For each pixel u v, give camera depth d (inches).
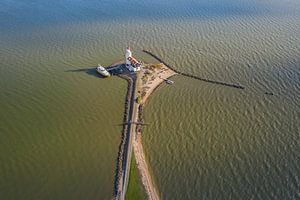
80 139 2851.9
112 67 3826.3
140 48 4355.3
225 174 2603.3
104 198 2378.2
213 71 3909.9
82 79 3624.5
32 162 2623.0
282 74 3885.3
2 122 2994.6
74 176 2524.6
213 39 4670.3
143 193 2416.3
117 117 3110.2
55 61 3978.8
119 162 2640.3
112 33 4741.6
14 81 3565.5
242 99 3454.7
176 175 2578.7
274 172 2640.3
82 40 4512.8
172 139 2908.5
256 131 3036.4
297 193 2497.5
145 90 3469.5
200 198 2425.0
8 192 2395.4
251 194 2470.5
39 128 2947.8
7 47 4247.0
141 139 2888.8
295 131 3056.1
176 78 3732.8
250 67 4013.3
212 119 3157.0
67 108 3196.4
